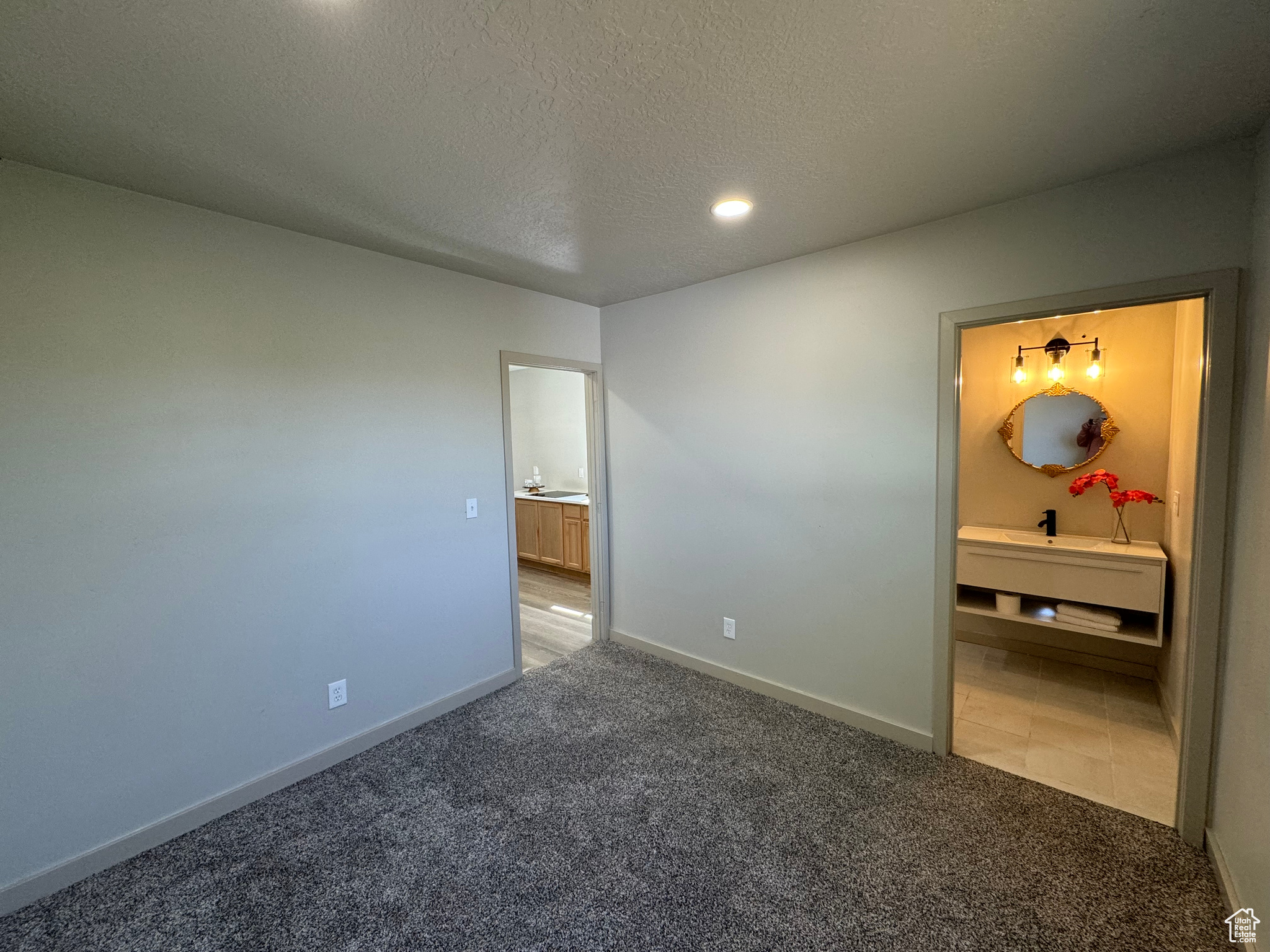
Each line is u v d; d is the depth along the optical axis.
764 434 2.88
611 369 3.61
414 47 1.17
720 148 1.63
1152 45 1.21
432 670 2.83
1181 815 1.91
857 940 1.56
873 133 1.57
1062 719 2.74
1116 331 3.20
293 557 2.30
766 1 1.06
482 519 3.01
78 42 1.13
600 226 2.23
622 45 1.18
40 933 1.63
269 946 1.58
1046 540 3.36
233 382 2.11
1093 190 1.90
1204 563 1.78
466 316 2.88
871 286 2.44
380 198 1.94
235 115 1.42
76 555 1.79
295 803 2.19
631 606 3.72
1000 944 1.54
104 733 1.86
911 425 2.39
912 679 2.49
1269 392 1.49
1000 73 1.30
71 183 1.75
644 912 1.66
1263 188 1.56
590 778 2.32
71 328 1.75
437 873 1.83
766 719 2.77
